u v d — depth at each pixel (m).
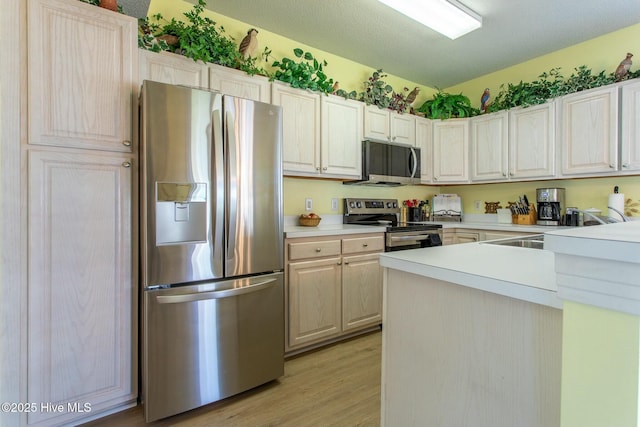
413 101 3.62
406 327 1.10
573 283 0.62
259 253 1.87
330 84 2.75
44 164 1.43
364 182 3.08
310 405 1.73
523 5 2.31
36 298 1.42
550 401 0.75
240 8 2.38
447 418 0.98
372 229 2.63
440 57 3.17
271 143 1.91
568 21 2.53
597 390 0.59
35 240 1.42
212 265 1.70
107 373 1.59
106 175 1.58
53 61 1.45
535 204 3.19
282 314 1.97
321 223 3.04
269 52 2.59
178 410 1.61
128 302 1.65
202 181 1.67
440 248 1.34
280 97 2.43
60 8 1.46
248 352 1.83
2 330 1.35
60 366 1.48
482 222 3.58
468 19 2.38
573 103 2.66
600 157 2.50
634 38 2.58
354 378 2.00
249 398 1.80
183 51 2.03
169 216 1.59
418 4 2.21
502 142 3.13
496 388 0.86
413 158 3.25
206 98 1.68
